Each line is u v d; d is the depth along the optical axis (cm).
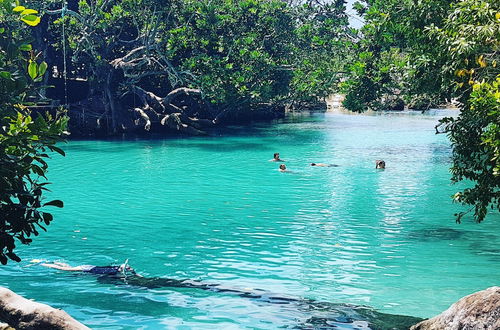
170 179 2698
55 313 743
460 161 1345
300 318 1079
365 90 3403
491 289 839
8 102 704
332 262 1449
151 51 5216
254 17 5291
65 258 1479
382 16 2791
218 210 2052
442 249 1573
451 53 1509
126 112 5091
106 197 2273
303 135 4812
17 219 681
